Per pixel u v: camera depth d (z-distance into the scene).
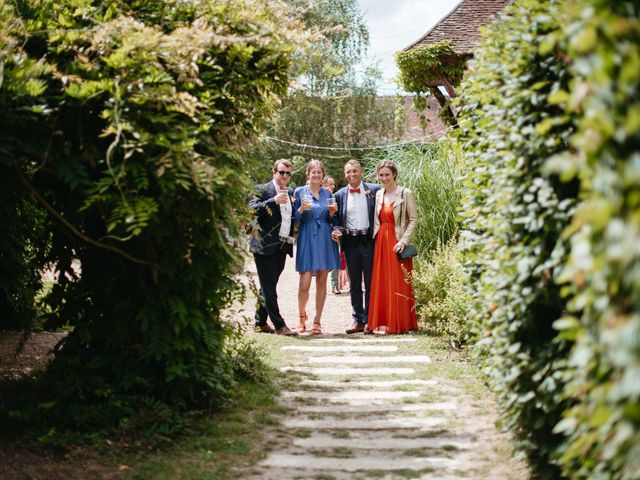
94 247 4.83
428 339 7.60
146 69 4.31
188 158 4.13
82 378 4.58
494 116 3.85
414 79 13.06
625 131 1.87
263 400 5.33
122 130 4.15
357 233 8.19
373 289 8.14
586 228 2.12
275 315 8.02
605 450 2.25
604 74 1.94
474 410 5.11
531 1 3.37
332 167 25.62
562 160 2.08
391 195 8.16
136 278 4.79
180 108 4.19
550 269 3.41
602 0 2.04
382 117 26.38
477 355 4.68
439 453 4.29
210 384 4.61
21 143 4.05
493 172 3.92
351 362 6.61
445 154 10.15
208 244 4.57
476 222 4.47
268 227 7.81
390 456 4.25
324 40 5.22
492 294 3.96
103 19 4.53
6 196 4.87
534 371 3.64
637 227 1.76
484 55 4.09
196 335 4.84
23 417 4.33
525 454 3.74
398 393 5.57
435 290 7.86
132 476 3.86
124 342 4.73
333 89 25.42
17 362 6.00
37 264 5.50
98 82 4.16
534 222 3.33
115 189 4.23
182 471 3.96
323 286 8.28
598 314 2.30
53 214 4.36
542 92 3.41
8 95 3.91
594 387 2.45
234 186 4.58
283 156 25.23
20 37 4.33
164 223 4.46
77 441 4.18
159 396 4.73
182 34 4.39
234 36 4.59
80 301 4.91
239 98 4.97
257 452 4.30
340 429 4.76
